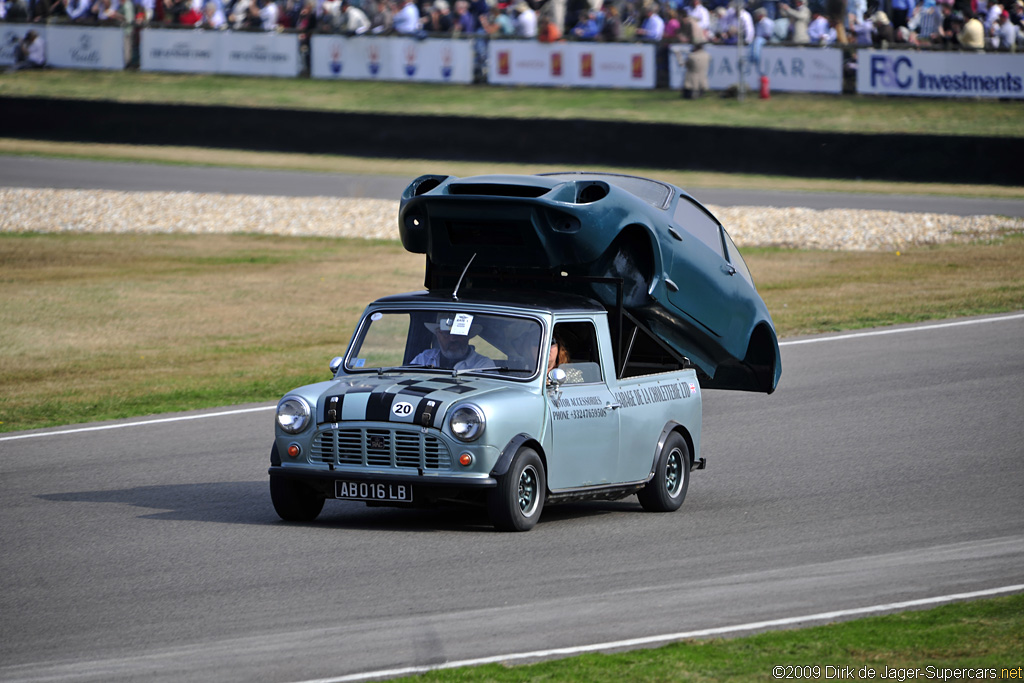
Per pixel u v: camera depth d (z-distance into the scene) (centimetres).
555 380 2992
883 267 8362
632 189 3572
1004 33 11844
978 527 3034
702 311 3616
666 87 13238
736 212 10212
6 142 14000
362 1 14225
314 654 2041
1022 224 9544
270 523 3100
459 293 3259
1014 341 6053
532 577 2538
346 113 13238
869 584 2480
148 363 5959
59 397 5219
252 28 14462
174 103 13825
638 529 3055
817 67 12581
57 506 3322
